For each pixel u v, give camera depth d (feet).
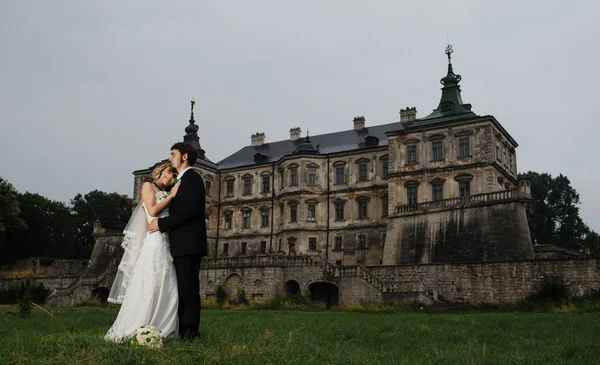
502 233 166.61
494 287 140.77
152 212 28.53
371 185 227.20
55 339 27.96
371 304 147.02
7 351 26.08
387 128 245.45
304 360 25.11
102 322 62.49
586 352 32.37
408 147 207.51
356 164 232.94
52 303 199.82
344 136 254.06
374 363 26.53
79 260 284.00
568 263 131.13
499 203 169.68
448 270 149.28
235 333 40.27
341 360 26.18
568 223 298.76
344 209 232.32
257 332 43.39
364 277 155.94
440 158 199.82
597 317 82.79
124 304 27.63
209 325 53.72
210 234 261.65
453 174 195.62
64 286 213.05
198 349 24.77
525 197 163.12
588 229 303.27
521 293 136.26
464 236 175.63
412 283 148.36
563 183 304.09
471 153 193.98
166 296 27.66
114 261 251.19
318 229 234.17
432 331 51.55
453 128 198.90
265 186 255.50
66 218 310.45
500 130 203.31
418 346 37.63
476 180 191.11
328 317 88.84
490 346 37.19
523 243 160.76
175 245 28.22
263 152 272.92
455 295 146.92
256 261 177.78
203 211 29.53
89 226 334.85
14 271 269.64
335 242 231.09
